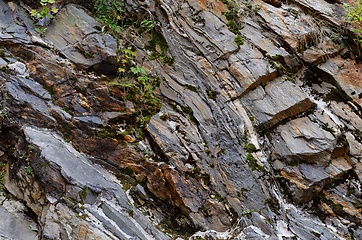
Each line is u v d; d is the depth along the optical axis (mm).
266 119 4254
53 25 4570
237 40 4766
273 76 4562
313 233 3680
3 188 3986
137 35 4785
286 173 4035
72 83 4180
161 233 3682
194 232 3727
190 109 4285
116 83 4223
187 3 5047
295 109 4355
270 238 3576
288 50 4809
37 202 3787
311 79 4773
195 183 3877
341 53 4918
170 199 3883
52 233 3477
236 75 4504
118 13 4867
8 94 4062
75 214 3586
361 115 4457
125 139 4023
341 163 4094
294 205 3924
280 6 5305
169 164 3920
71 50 4379
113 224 3594
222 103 4344
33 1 4672
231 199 3830
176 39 4766
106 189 3787
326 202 3938
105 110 4121
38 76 4195
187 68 4570
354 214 3848
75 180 3740
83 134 4016
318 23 5098
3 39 4312
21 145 3965
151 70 4535
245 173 3955
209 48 4703
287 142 4172
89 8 4824
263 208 3787
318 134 4172
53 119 4031
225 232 3691
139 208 3809
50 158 3797
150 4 4934
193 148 4027
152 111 4195
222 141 4117
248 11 5105
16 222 3754
